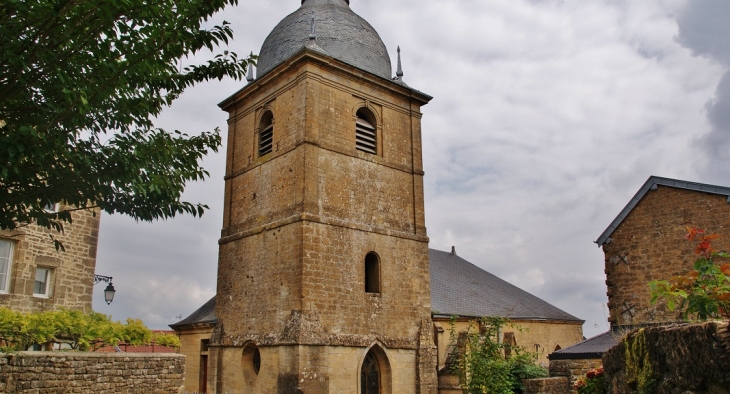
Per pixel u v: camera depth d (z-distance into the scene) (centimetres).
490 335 2666
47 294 2041
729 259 1598
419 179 2831
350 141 2611
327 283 2350
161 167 1155
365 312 2439
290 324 2255
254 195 2688
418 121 2925
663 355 689
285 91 2633
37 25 939
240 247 2667
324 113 2542
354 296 2423
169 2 1035
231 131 2952
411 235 2709
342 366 2303
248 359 2498
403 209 2736
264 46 2923
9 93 948
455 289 3366
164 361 1697
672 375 658
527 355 2734
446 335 2894
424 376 2544
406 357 2534
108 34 983
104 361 1558
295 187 2436
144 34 1035
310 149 2445
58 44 943
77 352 1541
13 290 1925
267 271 2470
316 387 2197
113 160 1041
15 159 884
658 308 1822
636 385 820
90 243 2191
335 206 2472
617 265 1931
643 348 770
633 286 1886
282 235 2433
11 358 1390
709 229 1766
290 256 2362
